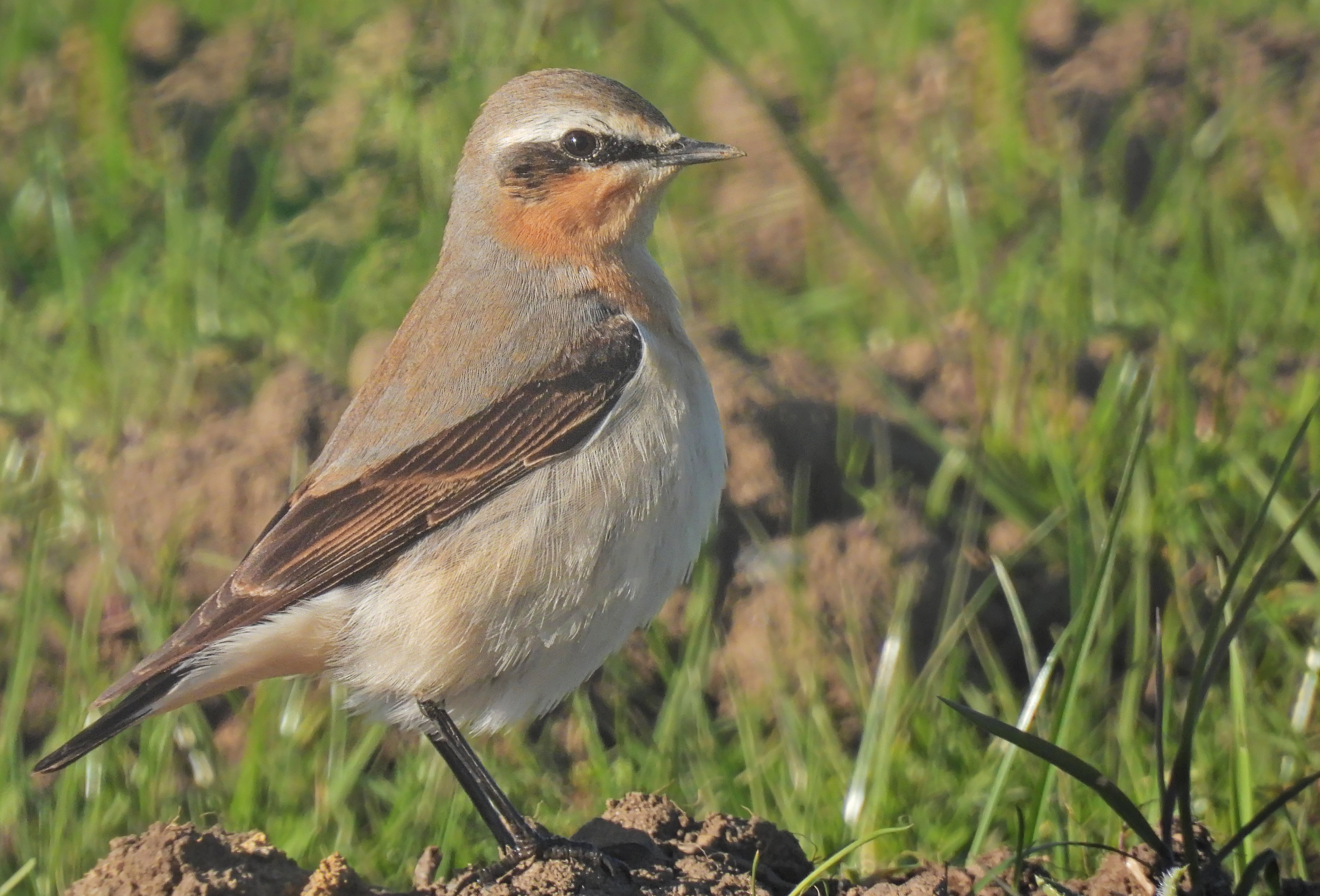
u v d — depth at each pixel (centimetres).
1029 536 1303
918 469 1402
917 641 1243
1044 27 1994
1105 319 1584
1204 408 1437
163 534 1308
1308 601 1204
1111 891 877
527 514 947
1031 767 1065
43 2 2128
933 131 1864
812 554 1270
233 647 949
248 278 1669
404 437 978
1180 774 862
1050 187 1791
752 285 1714
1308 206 1694
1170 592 1271
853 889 880
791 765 1101
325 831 1070
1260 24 1978
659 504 959
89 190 1850
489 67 1562
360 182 1686
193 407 1477
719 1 2130
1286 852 1004
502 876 889
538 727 1195
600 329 987
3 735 1133
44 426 1501
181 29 2056
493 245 1041
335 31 1962
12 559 1308
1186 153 1756
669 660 1212
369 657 959
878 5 2147
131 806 1099
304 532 966
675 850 907
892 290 1659
